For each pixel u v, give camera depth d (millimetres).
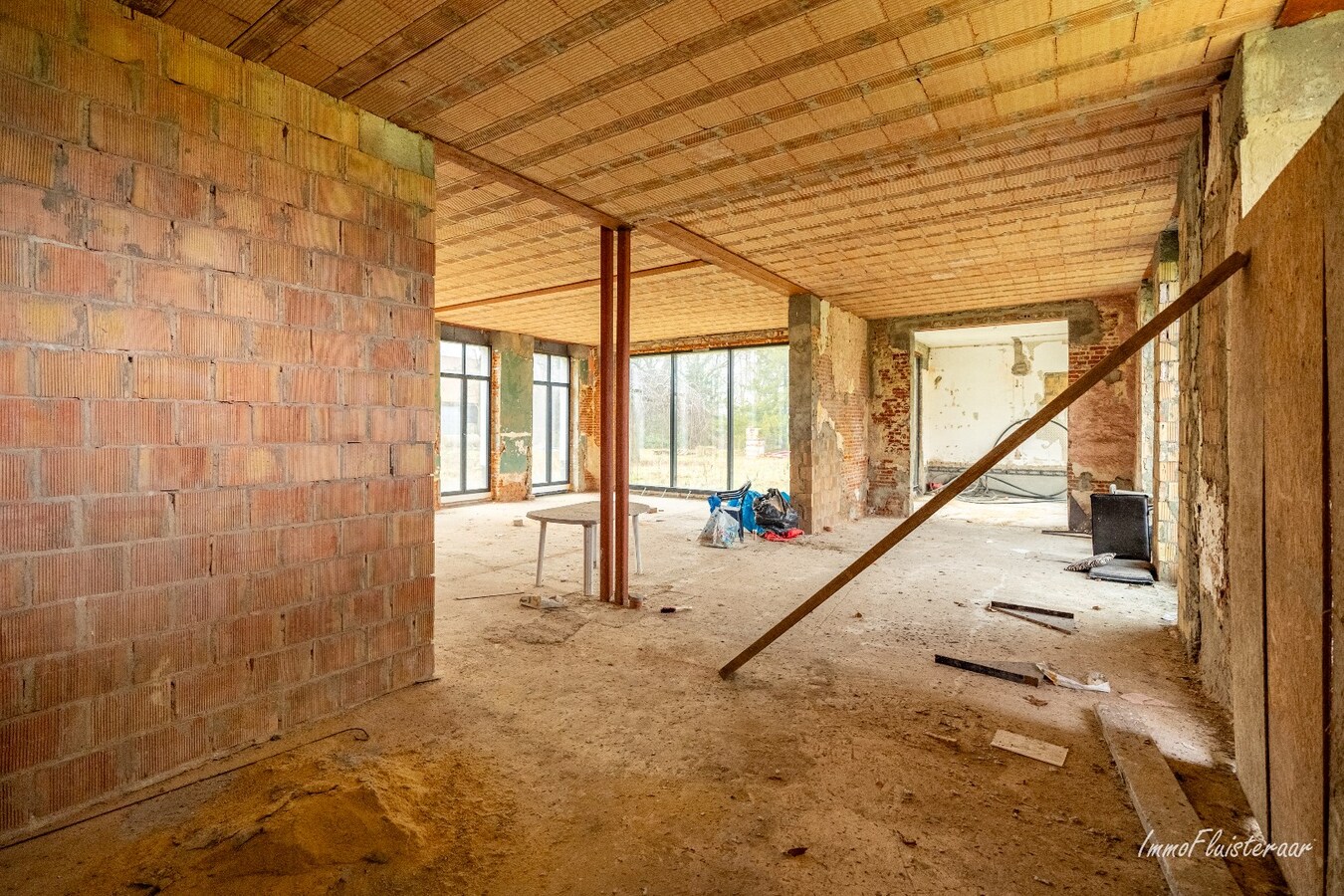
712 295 6988
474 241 4938
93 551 2006
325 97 2604
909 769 2234
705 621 3957
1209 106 2756
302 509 2527
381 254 2801
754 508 7148
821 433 7113
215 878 1619
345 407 2672
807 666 3209
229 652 2318
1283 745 1634
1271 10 2102
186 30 2195
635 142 3102
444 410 9609
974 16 2154
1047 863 1740
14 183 1848
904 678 3055
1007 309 7680
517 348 10359
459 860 1742
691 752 2352
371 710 2684
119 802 2008
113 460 2045
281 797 1963
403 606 2896
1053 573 5258
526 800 2033
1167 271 4680
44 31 1900
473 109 2750
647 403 11734
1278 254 1661
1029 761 2289
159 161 2137
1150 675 3092
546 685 2961
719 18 2170
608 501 4379
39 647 1901
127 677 2076
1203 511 3000
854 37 2275
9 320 1844
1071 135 3059
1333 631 1302
